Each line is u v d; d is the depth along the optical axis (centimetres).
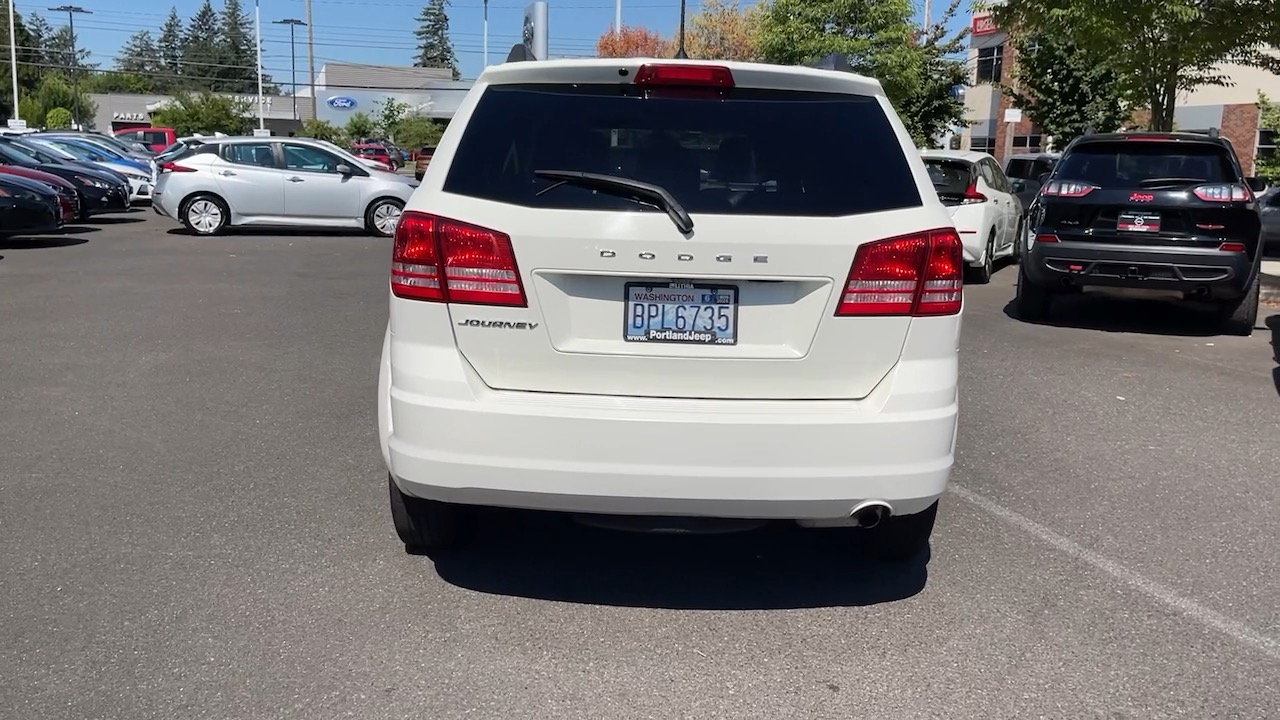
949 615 383
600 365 339
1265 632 372
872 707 321
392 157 5691
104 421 608
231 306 1026
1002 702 324
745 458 335
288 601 383
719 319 339
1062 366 807
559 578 411
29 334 866
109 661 338
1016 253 1576
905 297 341
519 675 336
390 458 356
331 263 1420
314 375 729
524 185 341
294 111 8419
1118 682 337
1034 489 521
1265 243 1678
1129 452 586
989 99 3816
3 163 1977
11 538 434
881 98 363
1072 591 405
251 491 495
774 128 350
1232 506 501
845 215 340
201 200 1802
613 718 312
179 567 409
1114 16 1312
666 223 333
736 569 423
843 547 447
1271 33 1237
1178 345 901
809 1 2316
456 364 340
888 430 339
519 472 336
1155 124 1441
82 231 1850
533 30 933
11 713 307
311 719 308
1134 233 909
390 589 396
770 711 318
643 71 352
